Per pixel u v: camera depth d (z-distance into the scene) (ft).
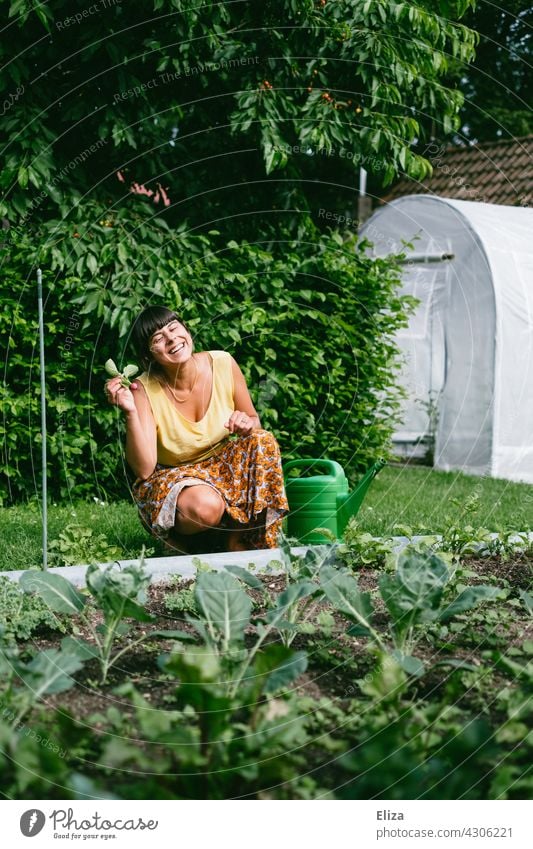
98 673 7.43
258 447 11.95
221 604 7.39
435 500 18.98
